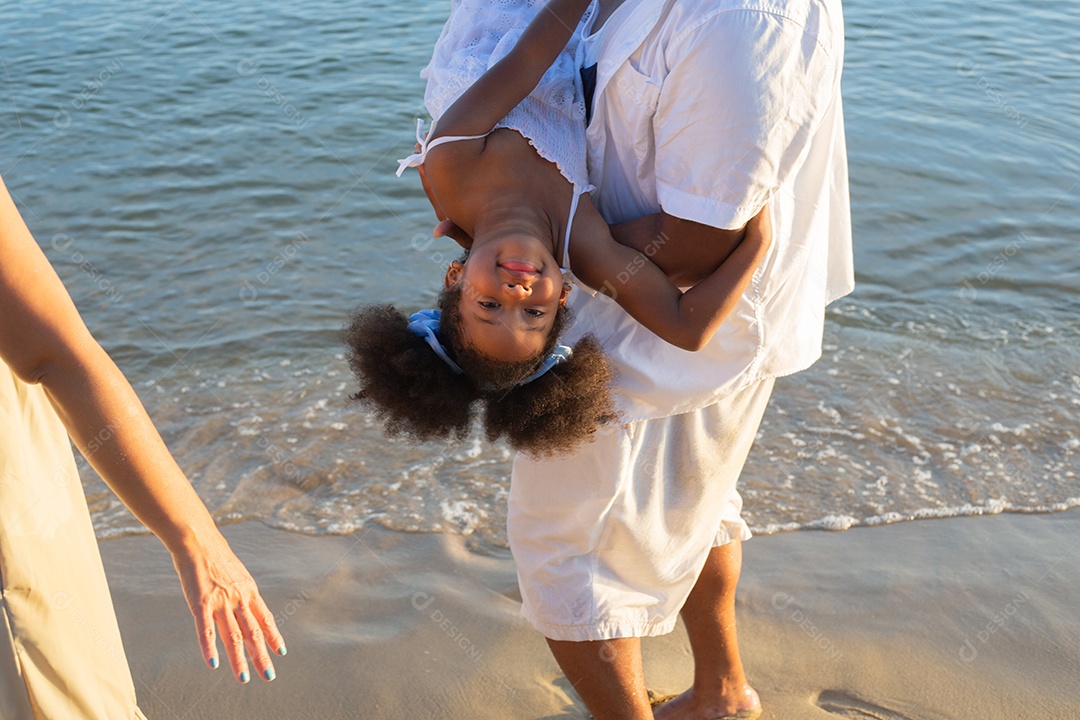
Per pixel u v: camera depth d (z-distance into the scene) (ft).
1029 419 13.62
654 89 6.31
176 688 9.39
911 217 19.26
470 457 12.96
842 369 14.76
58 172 21.12
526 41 6.57
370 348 6.59
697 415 7.45
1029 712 9.02
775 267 7.14
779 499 12.16
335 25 29.94
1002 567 10.96
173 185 20.56
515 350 6.11
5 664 4.88
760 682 9.41
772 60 5.97
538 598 7.81
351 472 12.69
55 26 30.04
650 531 7.67
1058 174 20.98
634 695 7.82
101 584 5.55
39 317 4.57
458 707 9.21
